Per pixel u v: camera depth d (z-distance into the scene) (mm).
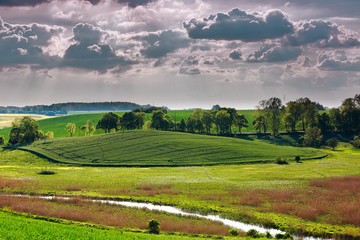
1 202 49656
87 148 134625
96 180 76750
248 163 109688
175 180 75938
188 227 39969
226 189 63812
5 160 120688
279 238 36812
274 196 56938
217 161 113062
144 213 47062
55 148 136625
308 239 37938
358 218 43562
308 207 49219
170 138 148000
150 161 114125
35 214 44062
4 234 27312
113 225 40438
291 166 98188
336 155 122375
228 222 44281
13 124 162750
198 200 55344
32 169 99625
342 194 57281
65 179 78062
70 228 33781
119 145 137625
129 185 69500
